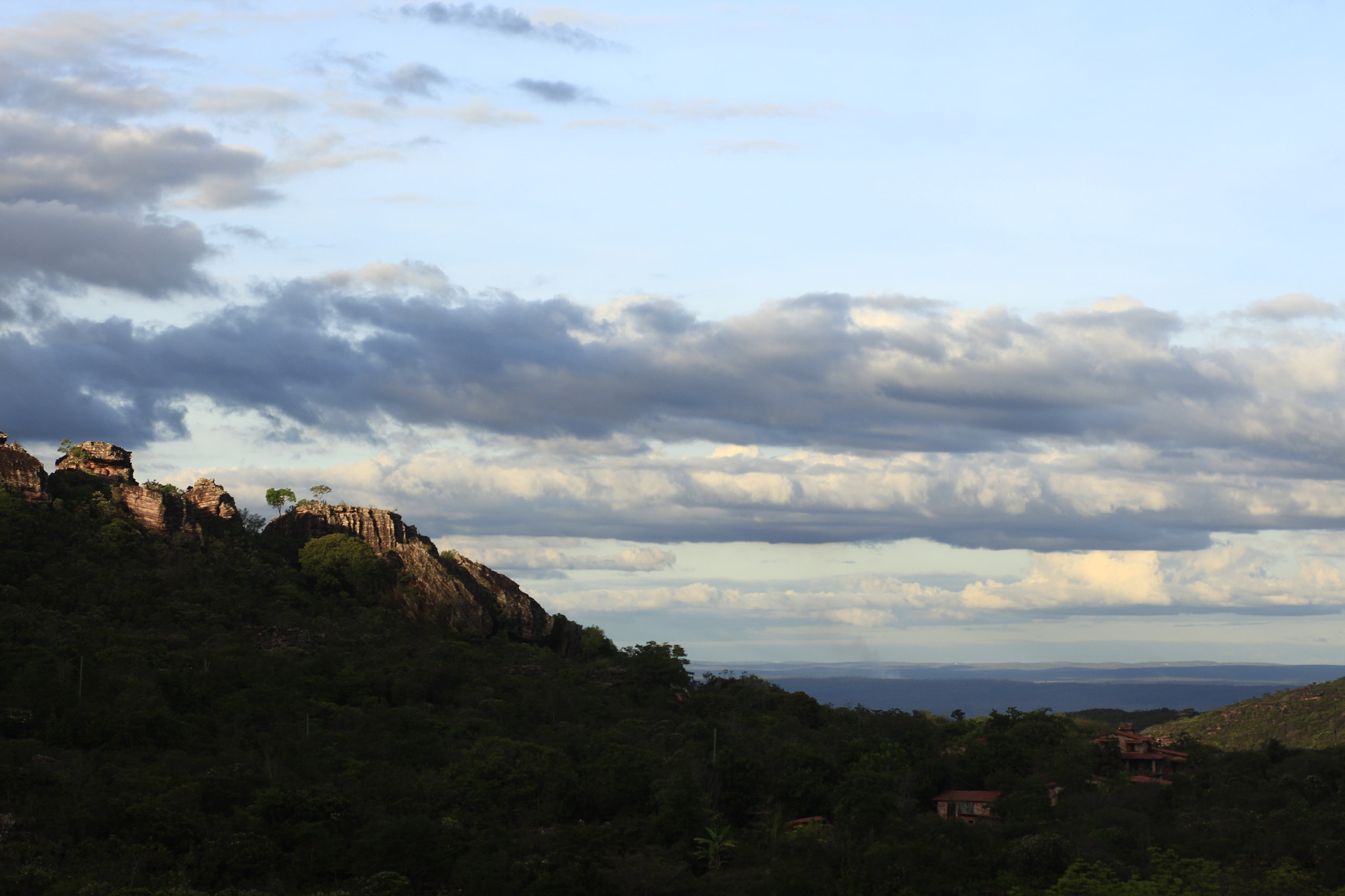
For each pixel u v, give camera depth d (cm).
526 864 10606
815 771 14112
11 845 9900
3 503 18362
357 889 10225
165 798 10931
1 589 16350
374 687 16250
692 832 12031
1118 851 11475
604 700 18138
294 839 10838
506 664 19400
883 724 18462
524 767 13150
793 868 11019
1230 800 13550
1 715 12369
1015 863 10969
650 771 13200
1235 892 10144
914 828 11888
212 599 18250
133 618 16838
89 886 9088
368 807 11706
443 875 10675
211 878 10100
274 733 13625
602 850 11356
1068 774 14562
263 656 16338
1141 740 16788
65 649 14312
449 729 14725
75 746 12338
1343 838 11650
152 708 12988
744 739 16275
